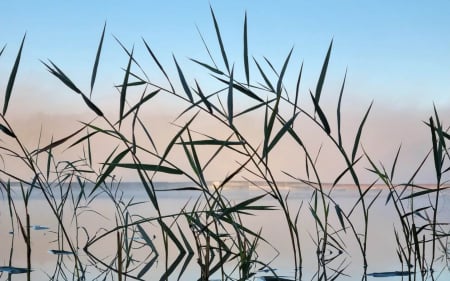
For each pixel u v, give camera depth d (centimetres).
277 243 347
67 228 434
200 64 216
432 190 240
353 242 359
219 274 236
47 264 265
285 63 216
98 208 678
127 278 229
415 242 247
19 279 226
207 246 216
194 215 250
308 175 259
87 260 279
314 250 317
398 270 251
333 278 230
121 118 204
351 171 239
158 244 347
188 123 203
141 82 214
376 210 699
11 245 334
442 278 233
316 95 219
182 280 222
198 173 207
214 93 210
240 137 210
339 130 224
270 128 212
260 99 218
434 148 225
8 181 254
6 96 207
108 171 207
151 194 210
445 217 553
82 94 196
